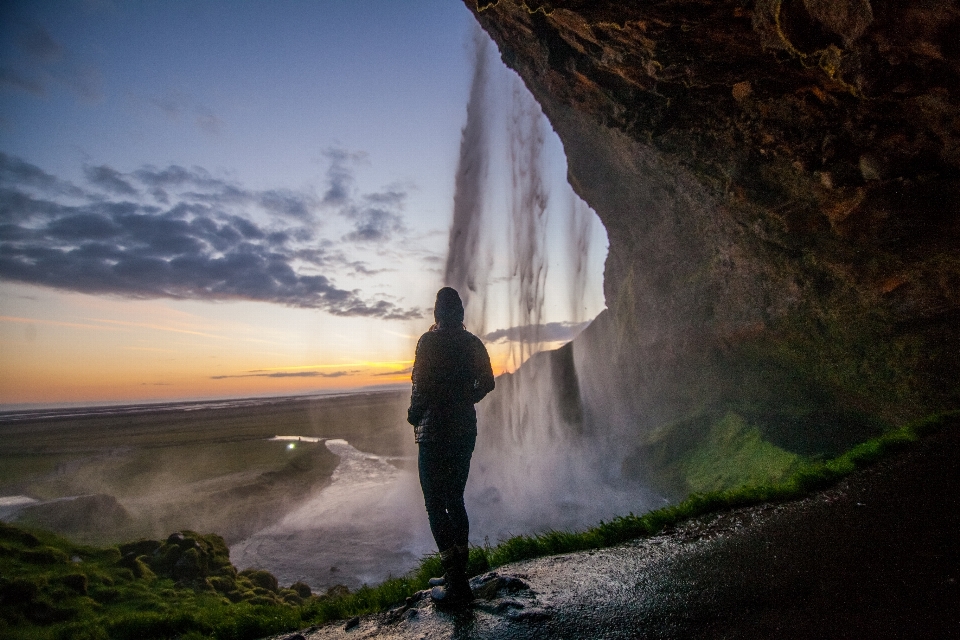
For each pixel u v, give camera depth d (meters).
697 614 2.61
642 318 17.16
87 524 19.09
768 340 11.74
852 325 9.59
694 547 3.73
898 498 4.09
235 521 20.25
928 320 8.40
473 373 3.53
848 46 4.74
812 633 2.27
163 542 9.29
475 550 4.36
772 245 10.30
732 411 13.27
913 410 8.84
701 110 7.87
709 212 11.69
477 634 2.75
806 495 4.70
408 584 4.16
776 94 6.80
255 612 4.65
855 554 3.12
